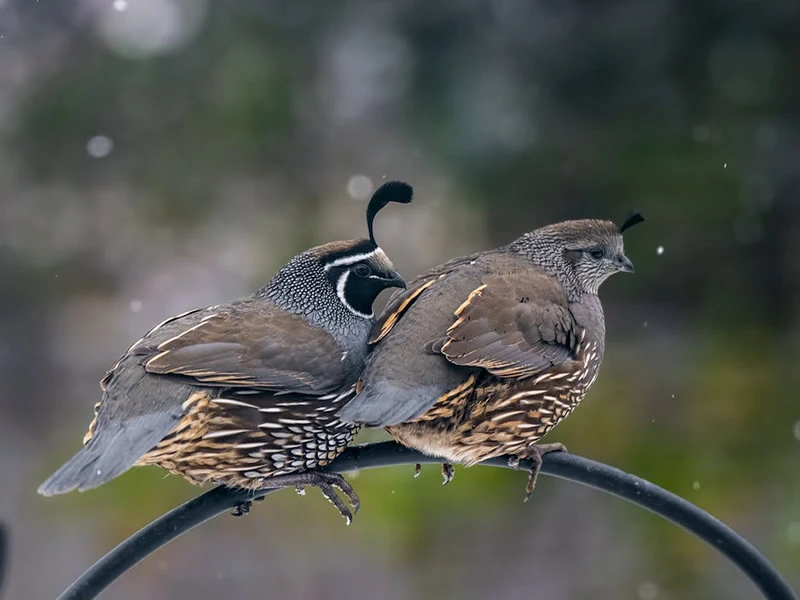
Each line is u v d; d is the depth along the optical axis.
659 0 13.51
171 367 6.46
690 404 12.95
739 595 12.06
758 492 12.23
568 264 7.70
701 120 13.67
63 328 15.41
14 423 15.06
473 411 6.78
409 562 12.80
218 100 14.31
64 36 14.52
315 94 14.35
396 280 7.10
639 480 6.57
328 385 6.75
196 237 14.72
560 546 12.79
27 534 13.32
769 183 13.56
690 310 13.99
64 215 14.71
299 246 14.26
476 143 13.68
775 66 13.55
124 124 14.48
